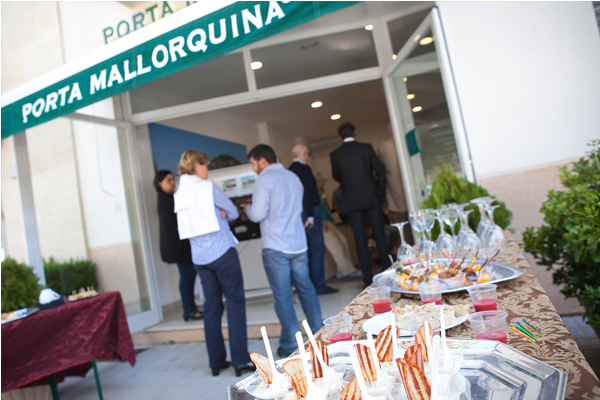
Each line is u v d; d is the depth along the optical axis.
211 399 2.69
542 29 3.36
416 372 0.59
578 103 3.30
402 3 3.81
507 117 3.45
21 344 2.34
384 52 4.28
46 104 2.77
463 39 3.53
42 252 3.92
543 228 2.34
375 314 1.25
